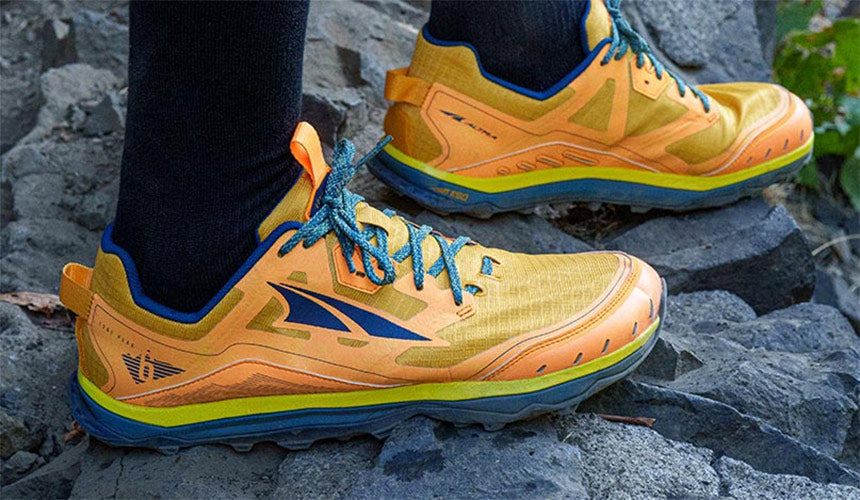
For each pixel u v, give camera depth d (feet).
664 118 5.28
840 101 9.82
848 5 13.26
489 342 3.74
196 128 3.28
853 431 4.37
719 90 6.00
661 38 7.60
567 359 3.80
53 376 4.44
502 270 4.00
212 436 3.82
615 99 5.14
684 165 5.42
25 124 6.66
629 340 3.96
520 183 5.27
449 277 3.80
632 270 4.13
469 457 3.72
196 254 3.51
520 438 3.84
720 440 4.10
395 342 3.69
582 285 4.00
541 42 4.93
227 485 3.76
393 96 5.10
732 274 5.58
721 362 4.58
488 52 4.98
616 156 5.34
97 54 6.89
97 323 3.70
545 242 5.41
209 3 3.06
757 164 5.59
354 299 3.66
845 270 9.57
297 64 3.37
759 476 3.88
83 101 6.52
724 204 5.75
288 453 3.92
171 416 3.76
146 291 3.64
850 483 3.95
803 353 4.91
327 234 3.59
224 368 3.67
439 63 5.01
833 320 5.31
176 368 3.67
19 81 7.13
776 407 4.27
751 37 8.05
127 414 3.76
